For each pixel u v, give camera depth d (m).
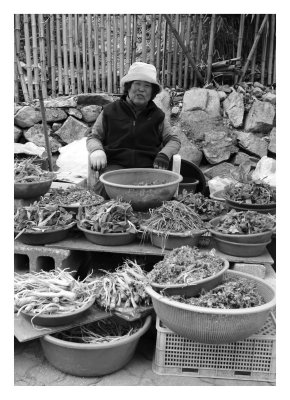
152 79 3.35
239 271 2.52
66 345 2.06
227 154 4.43
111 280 2.35
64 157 4.33
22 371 2.21
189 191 3.80
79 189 3.25
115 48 4.68
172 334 2.18
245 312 1.91
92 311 2.27
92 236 2.63
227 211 3.07
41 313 2.11
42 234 2.61
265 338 2.13
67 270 2.66
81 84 4.86
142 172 3.21
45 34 4.76
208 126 4.51
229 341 2.02
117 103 3.52
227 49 4.92
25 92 4.79
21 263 2.84
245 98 4.62
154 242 2.63
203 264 2.19
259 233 2.50
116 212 2.67
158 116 3.53
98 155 3.19
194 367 2.19
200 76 4.77
